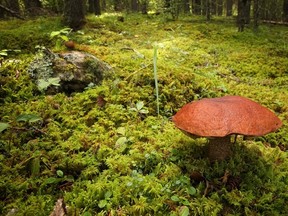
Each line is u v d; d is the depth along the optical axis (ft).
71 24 3.14
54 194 1.04
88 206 0.97
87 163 1.16
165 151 1.23
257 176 1.10
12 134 1.29
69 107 1.49
